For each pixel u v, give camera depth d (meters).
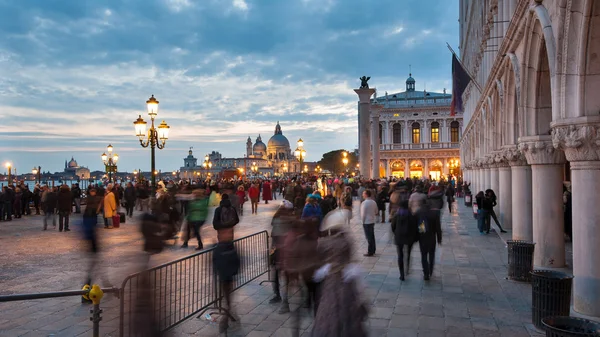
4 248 16.62
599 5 7.52
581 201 8.30
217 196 25.91
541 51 11.05
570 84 8.20
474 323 8.51
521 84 11.95
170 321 8.05
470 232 20.17
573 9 7.96
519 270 11.41
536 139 11.55
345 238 5.88
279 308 9.48
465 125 47.25
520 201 15.09
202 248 16.14
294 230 7.73
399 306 9.57
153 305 7.27
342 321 5.48
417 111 83.25
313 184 40.16
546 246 11.71
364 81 36.19
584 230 8.30
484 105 25.12
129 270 10.63
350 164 128.50
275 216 9.88
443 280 11.73
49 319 8.81
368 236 15.09
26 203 29.89
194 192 16.39
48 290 10.80
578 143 8.01
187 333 8.12
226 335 7.92
